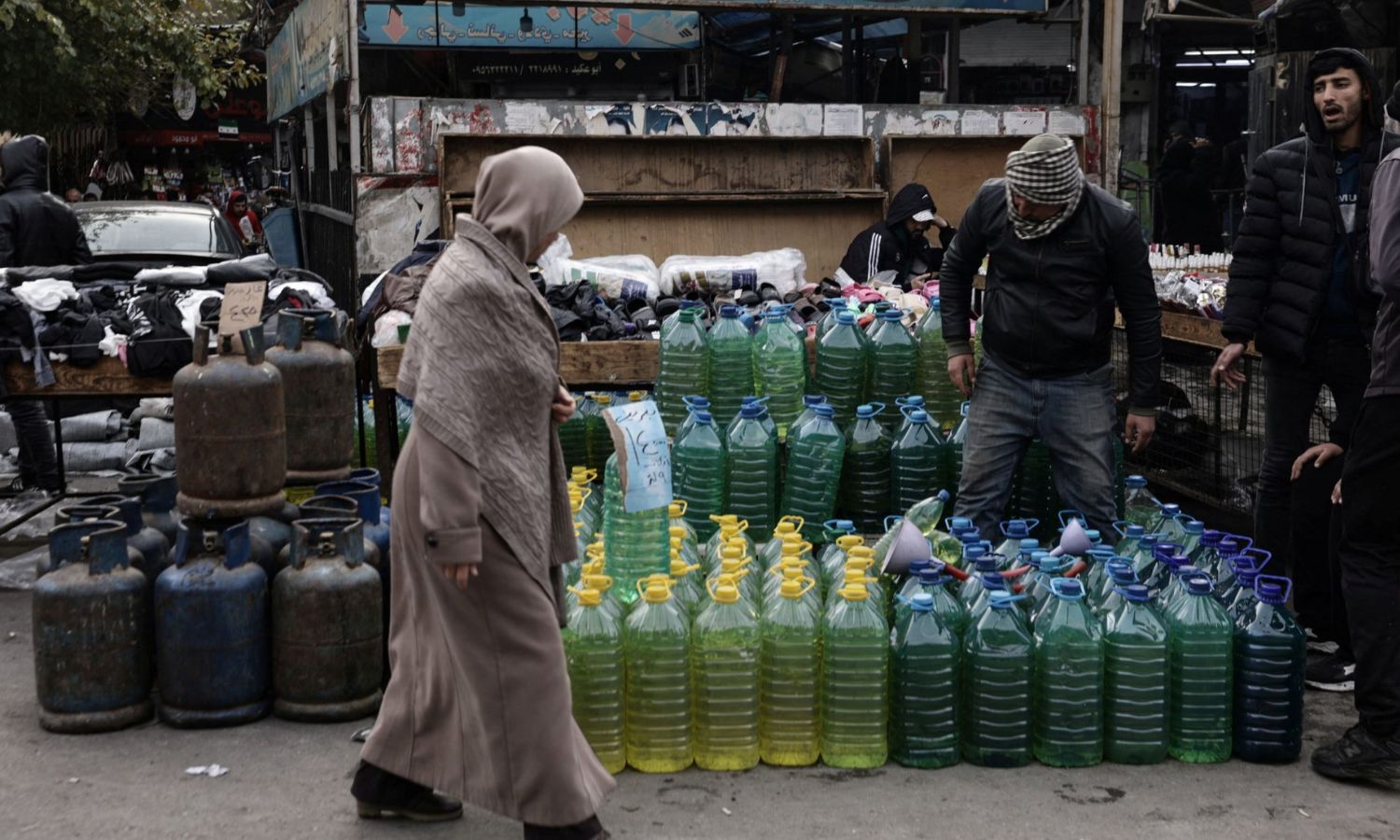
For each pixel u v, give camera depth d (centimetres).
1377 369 409
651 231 923
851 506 602
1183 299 697
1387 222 391
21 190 777
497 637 335
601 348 631
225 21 1802
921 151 977
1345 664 502
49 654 438
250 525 472
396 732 361
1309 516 516
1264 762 430
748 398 588
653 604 421
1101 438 525
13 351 580
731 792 405
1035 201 493
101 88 1577
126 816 383
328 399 539
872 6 991
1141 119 1596
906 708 422
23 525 732
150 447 853
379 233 886
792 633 423
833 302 670
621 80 1361
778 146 956
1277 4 1015
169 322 593
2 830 373
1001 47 1681
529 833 339
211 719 445
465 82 1335
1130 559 474
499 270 333
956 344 543
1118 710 429
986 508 536
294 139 1371
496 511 329
